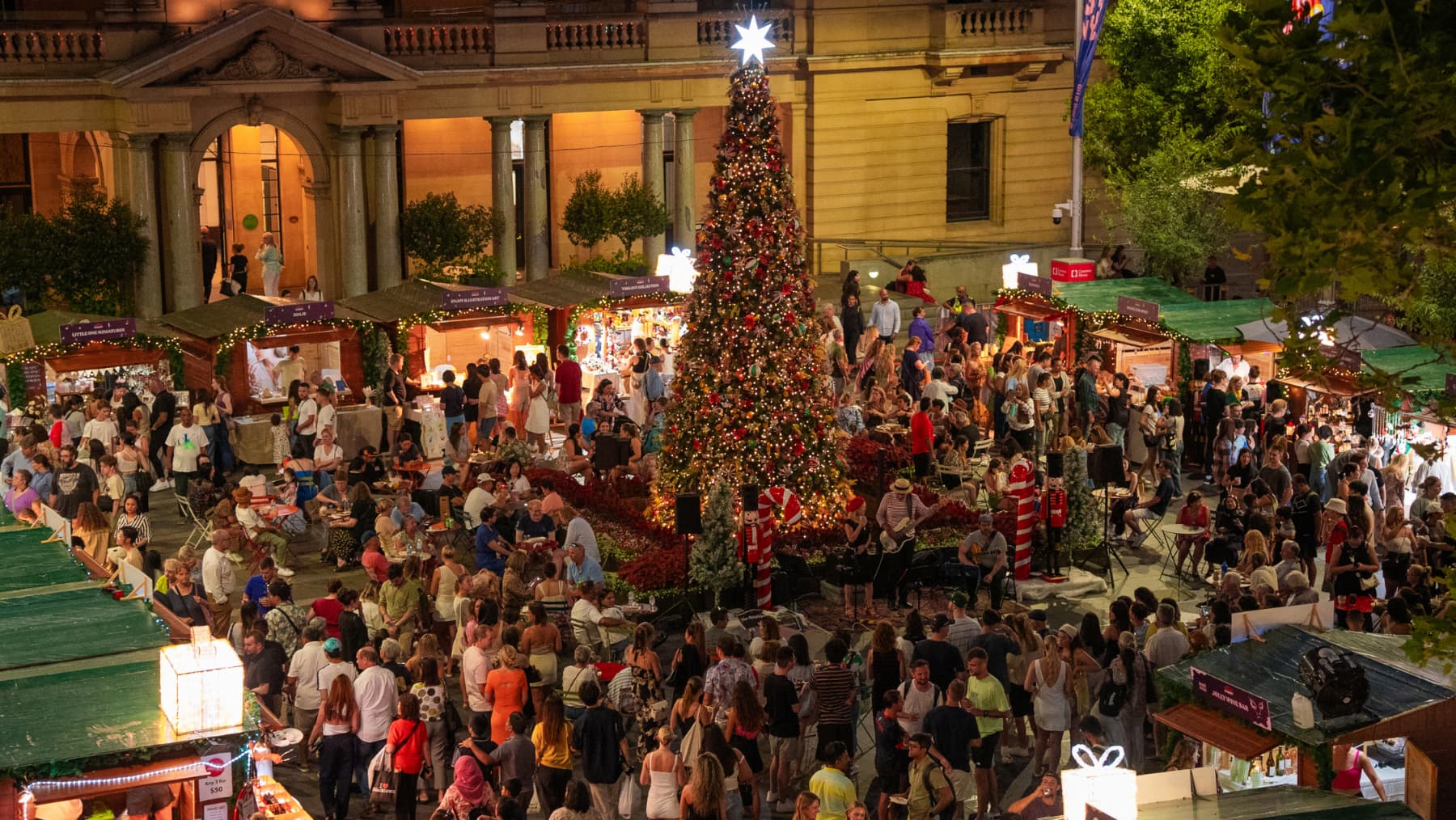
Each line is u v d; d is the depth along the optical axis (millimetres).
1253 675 16406
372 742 17766
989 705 17359
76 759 12102
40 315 33062
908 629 19562
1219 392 30578
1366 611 22094
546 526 24375
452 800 16375
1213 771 14742
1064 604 24672
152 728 12570
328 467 28062
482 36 41312
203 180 42656
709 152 47188
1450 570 10359
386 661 18312
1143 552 27031
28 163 40875
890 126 45844
